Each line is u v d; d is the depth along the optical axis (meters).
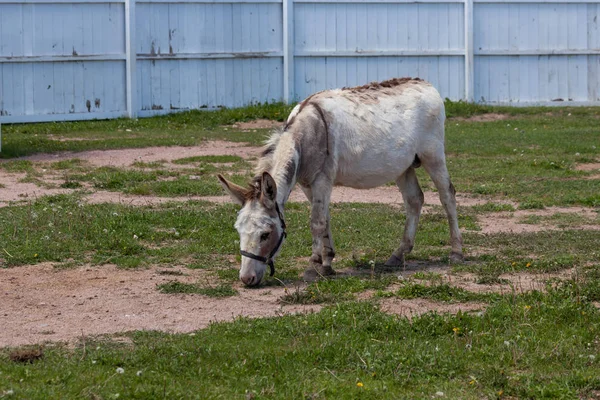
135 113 20.20
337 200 12.12
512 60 21.55
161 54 20.20
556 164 14.53
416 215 8.88
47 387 5.20
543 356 5.89
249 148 16.48
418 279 8.11
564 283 7.59
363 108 8.22
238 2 20.47
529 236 9.88
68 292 7.54
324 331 6.37
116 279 7.98
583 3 21.53
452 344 6.12
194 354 5.77
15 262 8.42
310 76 21.02
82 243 9.11
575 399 5.31
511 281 8.02
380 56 21.09
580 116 20.61
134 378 5.38
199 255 8.88
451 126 19.39
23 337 6.30
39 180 12.98
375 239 9.73
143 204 11.38
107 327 6.57
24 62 19.27
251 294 7.52
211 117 20.03
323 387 5.34
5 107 19.27
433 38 21.23
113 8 19.88
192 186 12.38
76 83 19.80
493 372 5.61
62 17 19.48
